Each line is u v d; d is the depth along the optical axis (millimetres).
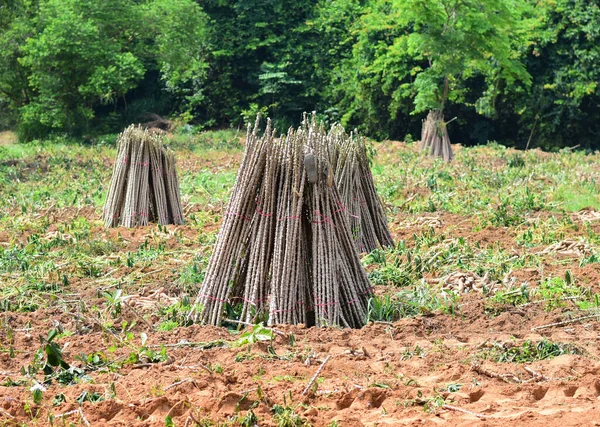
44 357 7363
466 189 19375
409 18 29797
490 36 28844
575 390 6289
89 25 34188
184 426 5668
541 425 5457
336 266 8539
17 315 8977
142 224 15062
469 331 8305
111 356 7391
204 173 22641
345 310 8617
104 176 23281
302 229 8539
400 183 19406
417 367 6977
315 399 6195
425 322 8477
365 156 11711
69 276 11102
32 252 12445
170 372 6871
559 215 15594
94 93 35812
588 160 26891
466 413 5820
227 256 8562
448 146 27266
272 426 5664
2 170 23828
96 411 5988
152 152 15203
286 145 8484
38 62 33906
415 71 36281
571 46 36625
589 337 7965
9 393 6438
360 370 6859
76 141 35094
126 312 8938
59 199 18688
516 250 12547
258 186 8594
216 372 6793
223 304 8523
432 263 11250
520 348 7414
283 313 8336
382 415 5891
